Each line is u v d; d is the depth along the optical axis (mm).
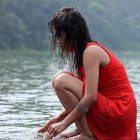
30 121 5527
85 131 4059
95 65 3992
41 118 5770
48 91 9445
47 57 38719
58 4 67625
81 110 3971
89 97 3943
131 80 13398
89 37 4160
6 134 4656
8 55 42875
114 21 88062
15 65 22203
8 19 62938
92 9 78625
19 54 47656
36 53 53656
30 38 64625
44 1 67625
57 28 4145
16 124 5301
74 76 4148
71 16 4117
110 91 4090
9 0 66250
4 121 5516
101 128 4027
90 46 4023
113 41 81500
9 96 8273
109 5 91375
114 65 4094
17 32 63125
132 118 4066
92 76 3965
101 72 4074
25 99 7852
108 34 80000
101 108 3984
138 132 4879
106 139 4027
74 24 4102
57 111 6402
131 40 89625
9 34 62312
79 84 4059
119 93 4082
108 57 4074
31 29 65438
